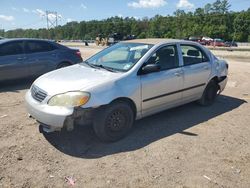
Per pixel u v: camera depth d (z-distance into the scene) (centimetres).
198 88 621
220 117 601
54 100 433
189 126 546
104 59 558
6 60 842
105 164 402
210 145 466
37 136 488
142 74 498
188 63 597
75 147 451
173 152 439
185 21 11412
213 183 361
